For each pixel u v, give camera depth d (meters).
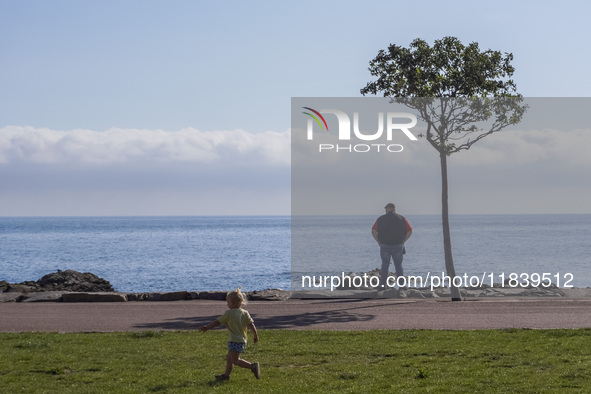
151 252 92.12
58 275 31.64
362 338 12.61
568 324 14.23
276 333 13.33
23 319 15.85
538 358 10.42
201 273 57.66
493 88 20.28
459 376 9.32
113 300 19.56
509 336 12.59
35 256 84.25
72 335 13.26
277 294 20.34
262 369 10.16
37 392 8.71
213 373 9.86
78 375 9.71
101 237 160.75
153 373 9.86
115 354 11.29
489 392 8.39
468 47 20.53
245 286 46.84
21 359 10.87
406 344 11.88
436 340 12.24
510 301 18.56
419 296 20.38
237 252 91.81
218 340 12.68
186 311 17.25
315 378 9.41
